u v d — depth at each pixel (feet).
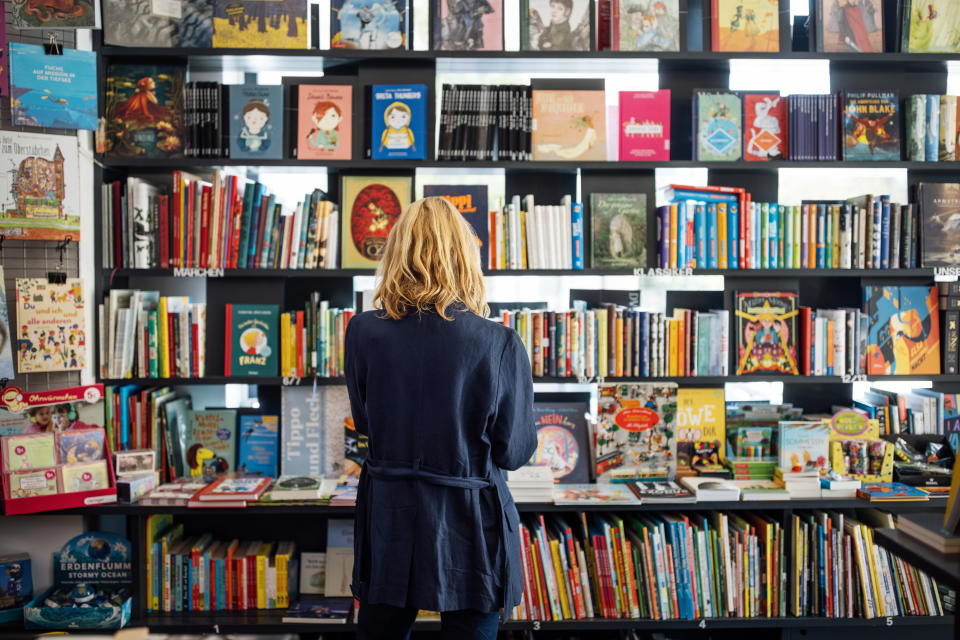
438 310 5.35
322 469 9.23
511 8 9.86
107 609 8.02
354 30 8.94
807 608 8.71
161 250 8.93
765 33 9.07
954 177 9.76
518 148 9.06
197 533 9.68
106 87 8.91
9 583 8.31
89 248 8.70
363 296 9.24
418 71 9.21
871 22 9.12
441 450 5.28
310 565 9.06
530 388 5.71
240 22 8.88
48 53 8.25
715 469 9.20
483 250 9.11
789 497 8.66
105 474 8.29
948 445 9.41
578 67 9.47
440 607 5.15
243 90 8.99
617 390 9.10
